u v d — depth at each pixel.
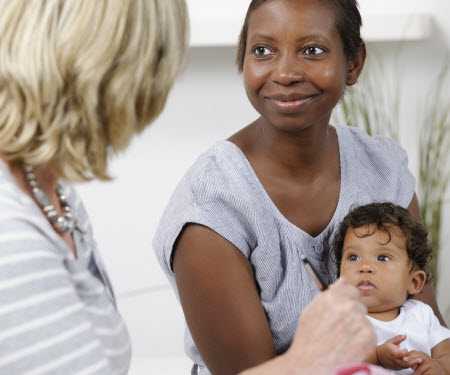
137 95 1.07
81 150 1.05
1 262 0.97
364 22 2.78
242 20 2.78
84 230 1.21
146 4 1.05
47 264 1.00
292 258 1.48
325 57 1.43
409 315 1.72
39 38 1.00
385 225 1.64
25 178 1.10
